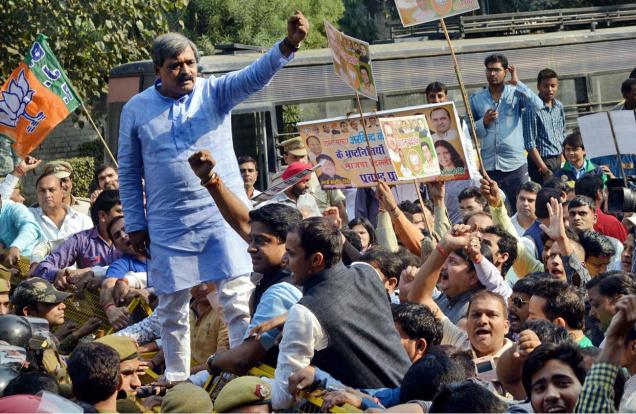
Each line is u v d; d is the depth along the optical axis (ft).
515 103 48.03
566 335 17.65
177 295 22.35
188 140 21.81
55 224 36.88
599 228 32.32
